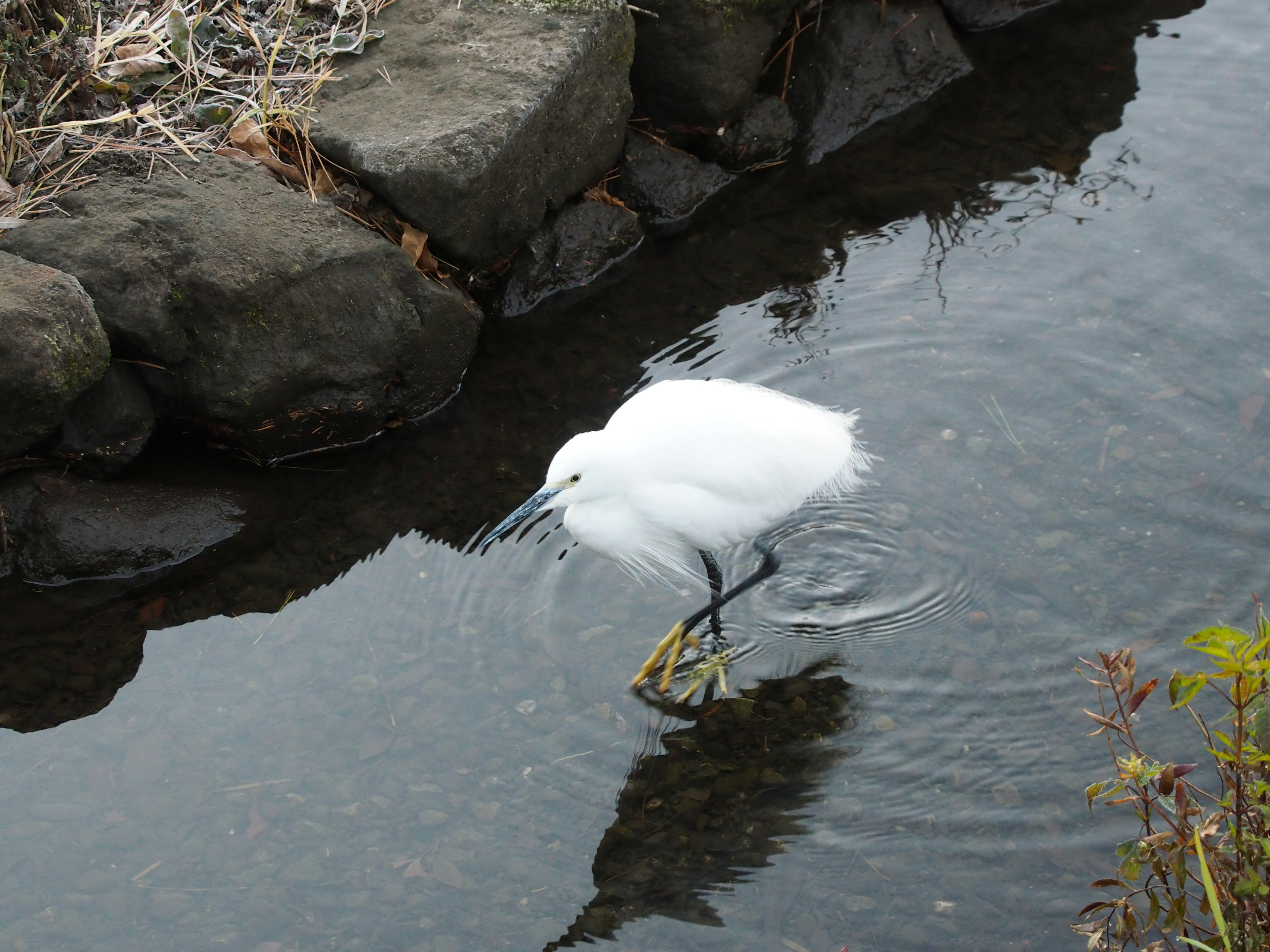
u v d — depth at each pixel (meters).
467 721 4.27
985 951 3.43
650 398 4.56
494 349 6.17
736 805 3.96
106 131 5.66
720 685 4.44
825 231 6.81
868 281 6.39
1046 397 5.56
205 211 5.23
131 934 3.57
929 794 3.94
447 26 6.32
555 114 6.04
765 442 4.41
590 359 6.05
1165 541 4.77
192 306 5.07
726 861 3.77
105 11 6.15
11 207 5.24
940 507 5.09
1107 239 6.45
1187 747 3.98
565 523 4.69
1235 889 2.87
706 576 5.02
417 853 3.80
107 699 4.37
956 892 3.61
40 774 4.07
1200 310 5.89
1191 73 7.74
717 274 6.56
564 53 6.04
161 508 5.05
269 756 4.13
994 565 4.80
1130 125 7.34
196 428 5.47
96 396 5.07
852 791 3.98
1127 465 5.14
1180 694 2.80
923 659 4.46
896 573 4.86
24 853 3.80
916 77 7.75
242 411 5.23
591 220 6.59
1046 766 3.99
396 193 5.57
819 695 4.36
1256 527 4.77
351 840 3.84
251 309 5.11
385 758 4.12
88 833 3.87
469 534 5.12
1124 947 3.39
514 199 6.04
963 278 6.32
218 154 5.62
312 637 4.63
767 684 4.44
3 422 4.74
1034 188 6.93
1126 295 6.06
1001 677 4.34
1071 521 4.93
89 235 5.05
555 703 4.36
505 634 4.64
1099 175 6.96
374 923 3.60
